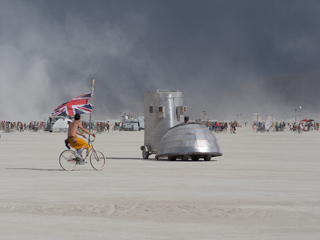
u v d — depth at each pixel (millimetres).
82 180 30406
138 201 21359
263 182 29062
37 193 24156
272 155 56031
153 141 50188
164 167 40219
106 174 34375
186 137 47125
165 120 49844
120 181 29734
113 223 16344
